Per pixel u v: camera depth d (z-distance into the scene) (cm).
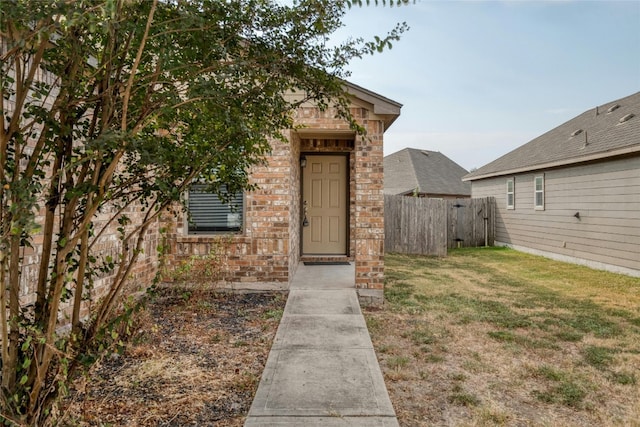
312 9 194
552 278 823
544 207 1203
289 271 596
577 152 1040
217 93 175
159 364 326
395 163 2362
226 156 215
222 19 178
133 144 160
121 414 250
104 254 421
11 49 140
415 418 263
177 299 529
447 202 1438
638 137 852
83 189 161
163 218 572
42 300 178
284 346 372
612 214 934
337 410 259
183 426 240
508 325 476
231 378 307
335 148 789
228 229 616
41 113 163
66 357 164
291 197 618
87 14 127
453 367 350
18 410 158
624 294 672
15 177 149
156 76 174
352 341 387
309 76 213
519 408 282
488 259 1118
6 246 135
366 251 576
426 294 637
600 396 303
